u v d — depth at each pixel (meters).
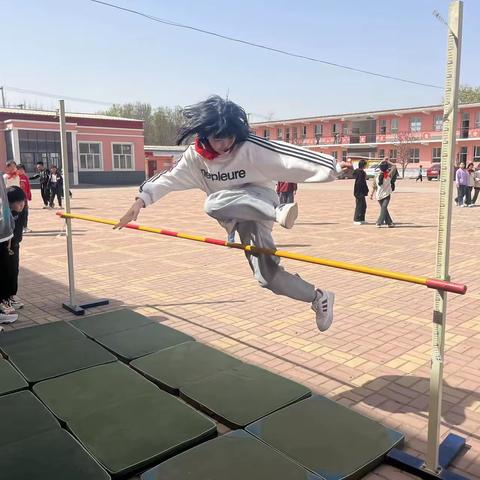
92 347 4.36
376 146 50.44
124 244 10.05
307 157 2.83
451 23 2.31
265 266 3.37
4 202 4.72
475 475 2.69
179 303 5.78
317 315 3.55
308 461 2.74
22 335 4.65
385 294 6.10
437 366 2.59
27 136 35.53
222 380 3.70
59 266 7.90
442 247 2.53
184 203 20.52
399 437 2.95
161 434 3.02
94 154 39.59
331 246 9.51
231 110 2.88
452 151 2.43
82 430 3.07
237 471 2.67
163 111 76.81
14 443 2.95
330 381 3.76
